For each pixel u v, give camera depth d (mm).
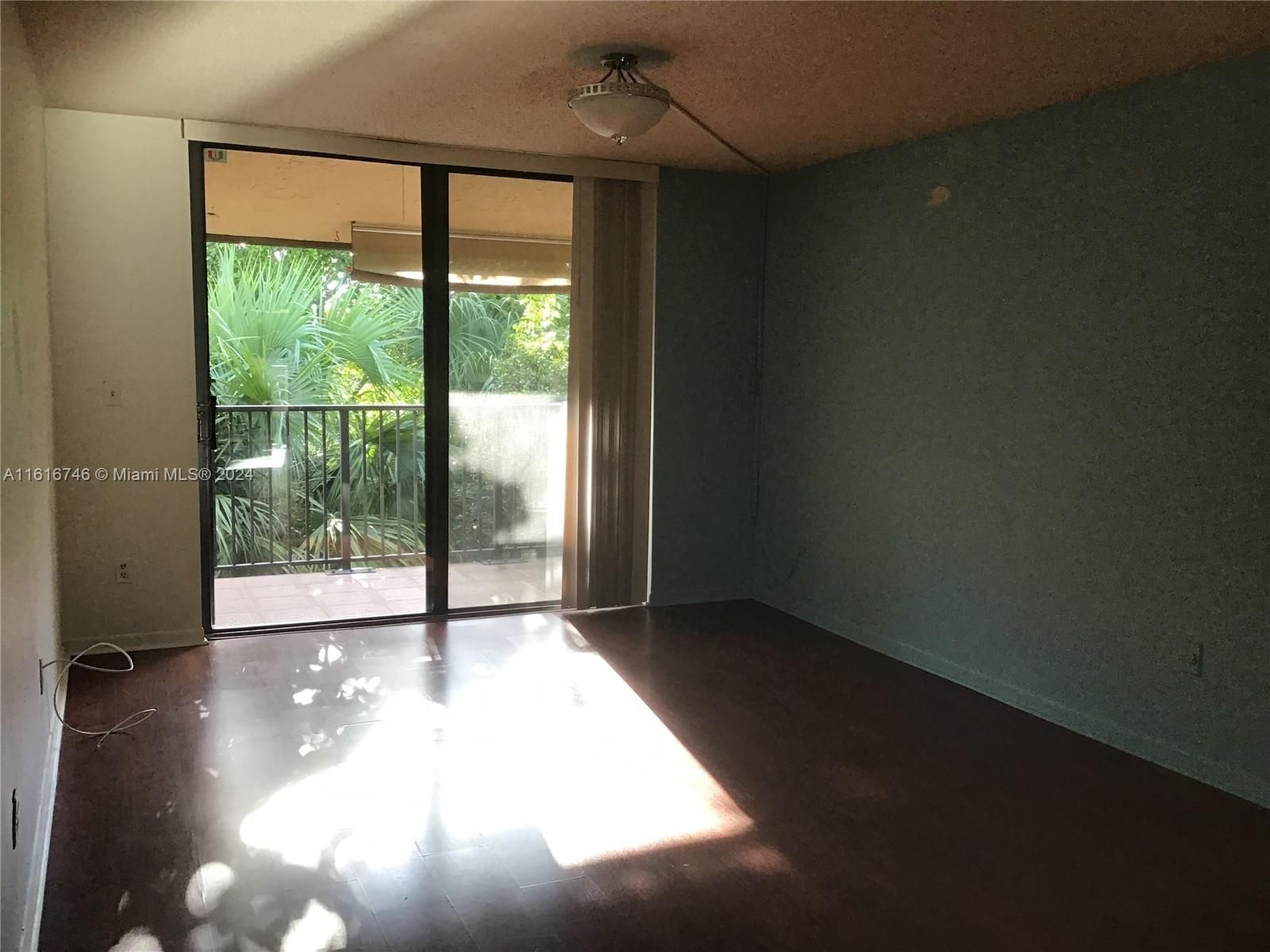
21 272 2668
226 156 4434
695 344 5258
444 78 3484
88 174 4098
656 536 5285
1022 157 3768
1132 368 3365
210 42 3090
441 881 2512
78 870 2520
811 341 4996
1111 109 3406
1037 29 2826
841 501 4809
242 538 4824
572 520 5145
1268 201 2945
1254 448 3004
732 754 3352
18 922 2020
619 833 2785
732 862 2639
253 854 2623
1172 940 2326
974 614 4047
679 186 5117
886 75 3336
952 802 3020
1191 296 3166
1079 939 2326
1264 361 2969
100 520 4227
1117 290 3410
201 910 2355
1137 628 3381
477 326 4914
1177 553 3240
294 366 4750
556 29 2932
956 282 4086
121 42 3086
